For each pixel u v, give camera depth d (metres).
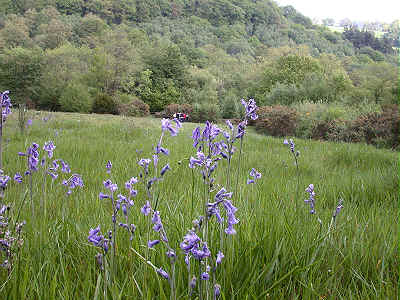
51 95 46.72
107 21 131.25
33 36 91.81
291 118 20.41
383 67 43.66
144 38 96.69
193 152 8.73
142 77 62.41
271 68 59.06
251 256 2.35
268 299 2.02
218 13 158.38
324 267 2.44
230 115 47.56
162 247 2.39
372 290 2.17
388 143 13.80
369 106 19.03
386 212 3.81
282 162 7.73
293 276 2.26
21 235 2.60
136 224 2.91
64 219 3.01
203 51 102.38
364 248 2.67
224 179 4.88
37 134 11.82
